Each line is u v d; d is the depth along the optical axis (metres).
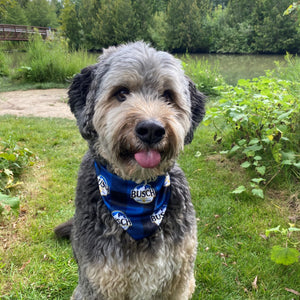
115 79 0.44
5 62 3.37
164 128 0.40
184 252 0.48
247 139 1.03
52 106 2.08
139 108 0.41
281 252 0.62
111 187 0.46
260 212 0.81
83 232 0.47
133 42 0.51
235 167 1.04
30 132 1.44
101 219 0.46
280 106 1.00
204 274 0.63
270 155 0.97
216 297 0.59
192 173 1.01
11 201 0.73
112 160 0.44
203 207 0.84
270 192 0.89
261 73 3.27
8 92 2.63
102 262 0.44
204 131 1.37
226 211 0.82
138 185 0.46
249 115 1.00
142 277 0.46
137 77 0.43
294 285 0.60
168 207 0.48
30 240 0.74
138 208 0.45
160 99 0.45
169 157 0.44
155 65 0.44
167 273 0.47
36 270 0.65
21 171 1.04
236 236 0.74
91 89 0.48
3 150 1.08
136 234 0.45
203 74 2.27
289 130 0.98
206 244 0.72
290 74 1.61
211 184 0.95
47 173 1.05
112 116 0.43
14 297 0.59
